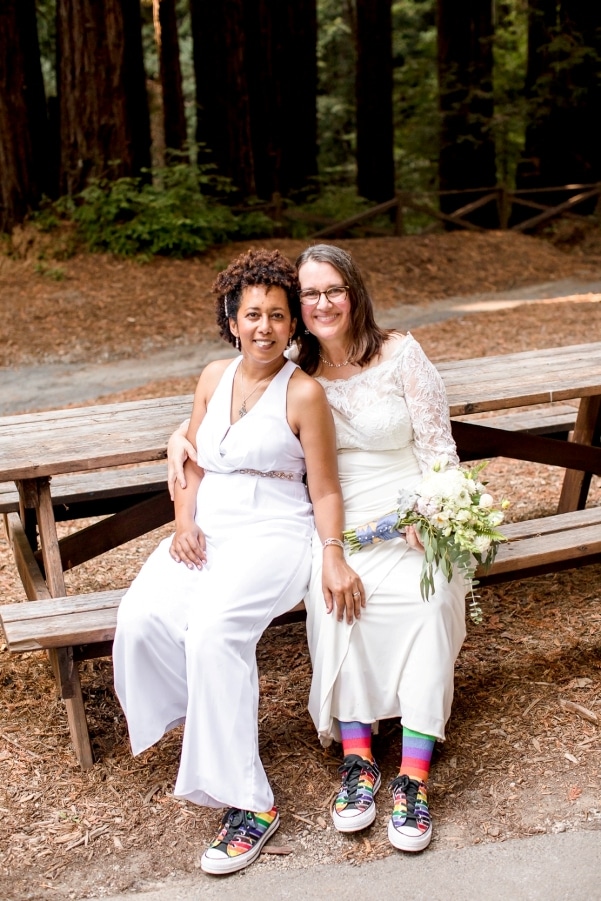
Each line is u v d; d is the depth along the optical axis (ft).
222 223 40.45
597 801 9.06
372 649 9.27
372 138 54.75
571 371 13.14
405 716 9.10
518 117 52.70
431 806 9.14
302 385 9.53
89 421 11.82
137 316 33.55
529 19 52.90
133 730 9.25
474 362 14.06
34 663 11.93
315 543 9.74
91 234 38.17
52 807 9.32
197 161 46.14
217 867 8.41
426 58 67.46
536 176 53.52
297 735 10.31
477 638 11.97
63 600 9.84
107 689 11.27
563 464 13.88
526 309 34.30
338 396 10.02
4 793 9.48
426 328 31.83
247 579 9.14
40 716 10.80
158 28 47.11
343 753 9.71
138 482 13.28
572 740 9.95
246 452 9.53
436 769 9.63
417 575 9.37
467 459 13.42
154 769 9.86
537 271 42.80
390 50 54.03
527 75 54.03
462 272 41.39
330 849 8.70
